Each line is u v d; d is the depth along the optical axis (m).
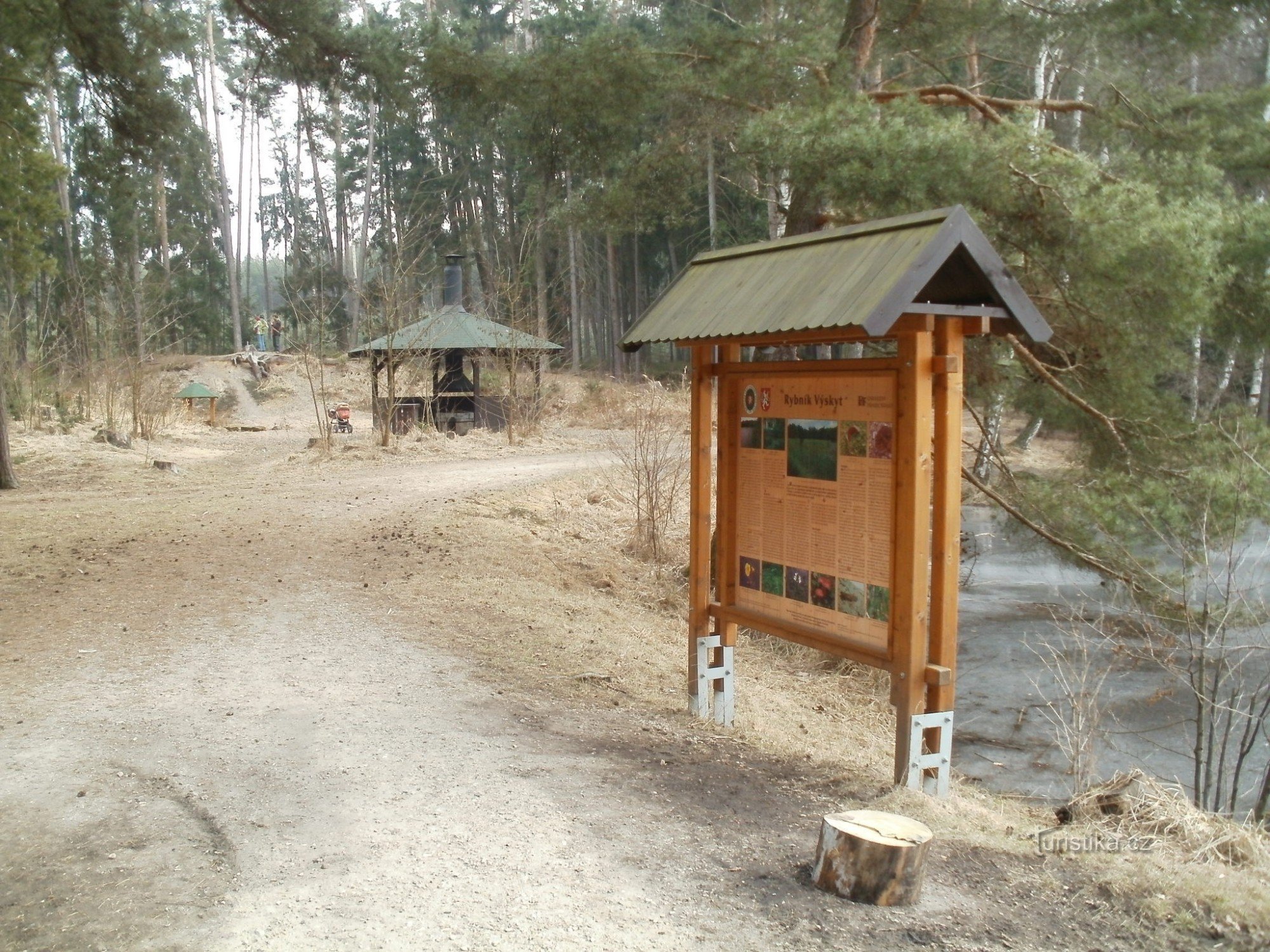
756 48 11.51
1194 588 9.28
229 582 10.52
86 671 7.42
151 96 13.56
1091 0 11.38
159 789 5.21
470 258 49.66
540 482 18.28
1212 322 9.91
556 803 5.04
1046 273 9.88
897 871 3.99
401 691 6.99
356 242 68.81
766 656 11.30
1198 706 7.82
